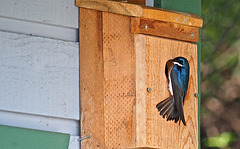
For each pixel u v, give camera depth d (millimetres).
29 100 4699
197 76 5512
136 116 4938
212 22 11445
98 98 4859
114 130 4855
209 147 12062
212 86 12164
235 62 11992
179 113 5277
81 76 4918
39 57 4781
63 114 4820
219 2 11438
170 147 5180
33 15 4809
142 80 5023
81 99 4895
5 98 4617
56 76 4828
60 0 4910
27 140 4660
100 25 4914
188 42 5520
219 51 11852
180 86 5297
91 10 4949
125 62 4957
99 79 4875
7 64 4656
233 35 11742
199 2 5945
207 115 12289
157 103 5102
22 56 4715
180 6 5762
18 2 4766
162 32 5227
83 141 4863
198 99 5723
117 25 4965
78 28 4984
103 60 4871
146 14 5074
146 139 4996
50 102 4781
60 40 4879
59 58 4855
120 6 4961
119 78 4918
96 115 4852
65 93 4848
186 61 5391
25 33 4789
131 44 5000
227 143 12000
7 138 4586
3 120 4617
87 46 4934
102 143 4812
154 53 5125
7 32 4688
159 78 5137
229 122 12258
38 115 4754
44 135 4738
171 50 5262
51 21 4867
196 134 5445
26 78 4711
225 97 12180
